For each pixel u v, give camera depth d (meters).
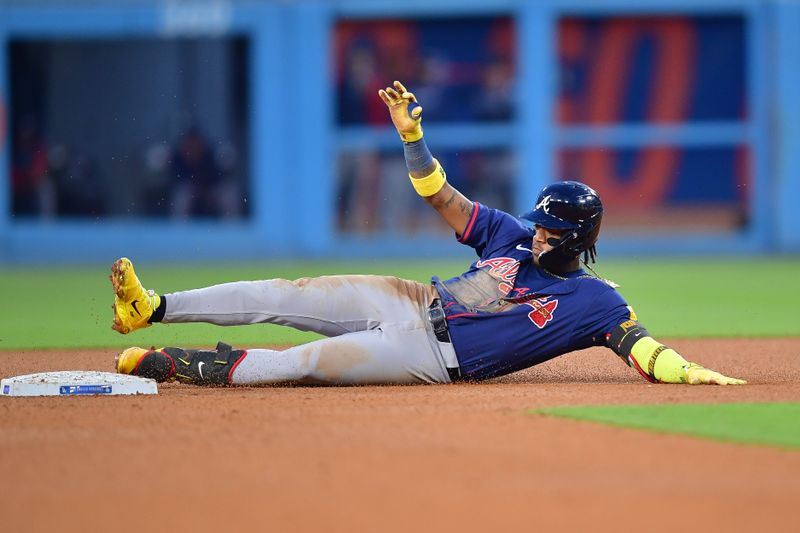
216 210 88.94
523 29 86.88
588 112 88.44
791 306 50.81
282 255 88.75
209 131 88.38
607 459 17.09
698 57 88.00
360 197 88.62
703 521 14.03
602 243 89.06
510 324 24.53
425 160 24.98
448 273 68.25
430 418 20.36
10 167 88.44
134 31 87.44
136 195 88.88
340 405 21.88
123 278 23.47
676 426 19.48
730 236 89.19
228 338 38.34
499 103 88.00
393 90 24.58
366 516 14.30
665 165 89.00
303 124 87.88
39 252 88.69
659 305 51.38
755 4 87.12
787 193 88.19
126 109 88.31
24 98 88.31
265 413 21.03
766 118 88.19
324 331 24.98
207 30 87.31
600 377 27.02
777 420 20.05
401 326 24.52
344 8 86.94
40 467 16.89
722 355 33.16
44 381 23.70
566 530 13.72
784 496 15.10
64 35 87.62
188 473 16.47
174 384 25.42
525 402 22.17
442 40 87.50
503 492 15.31
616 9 86.81
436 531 13.71
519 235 25.28
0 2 87.38
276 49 87.44
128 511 14.61
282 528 13.87
